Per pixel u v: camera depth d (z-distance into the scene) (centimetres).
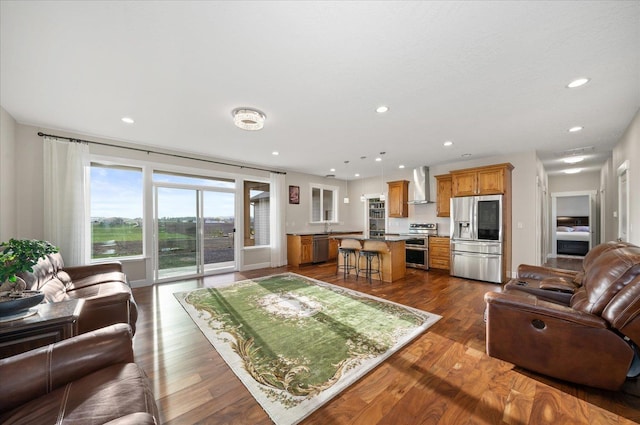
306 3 152
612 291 178
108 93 263
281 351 233
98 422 98
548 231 819
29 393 112
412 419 157
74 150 377
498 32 177
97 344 132
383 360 220
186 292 413
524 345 202
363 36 181
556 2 151
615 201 466
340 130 375
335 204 836
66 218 369
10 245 170
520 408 166
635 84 246
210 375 200
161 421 155
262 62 212
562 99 278
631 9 155
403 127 363
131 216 455
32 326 154
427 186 641
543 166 639
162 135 399
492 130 377
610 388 173
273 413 161
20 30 172
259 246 634
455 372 204
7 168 318
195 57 205
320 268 625
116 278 324
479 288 448
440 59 208
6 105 294
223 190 571
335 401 172
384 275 498
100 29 173
